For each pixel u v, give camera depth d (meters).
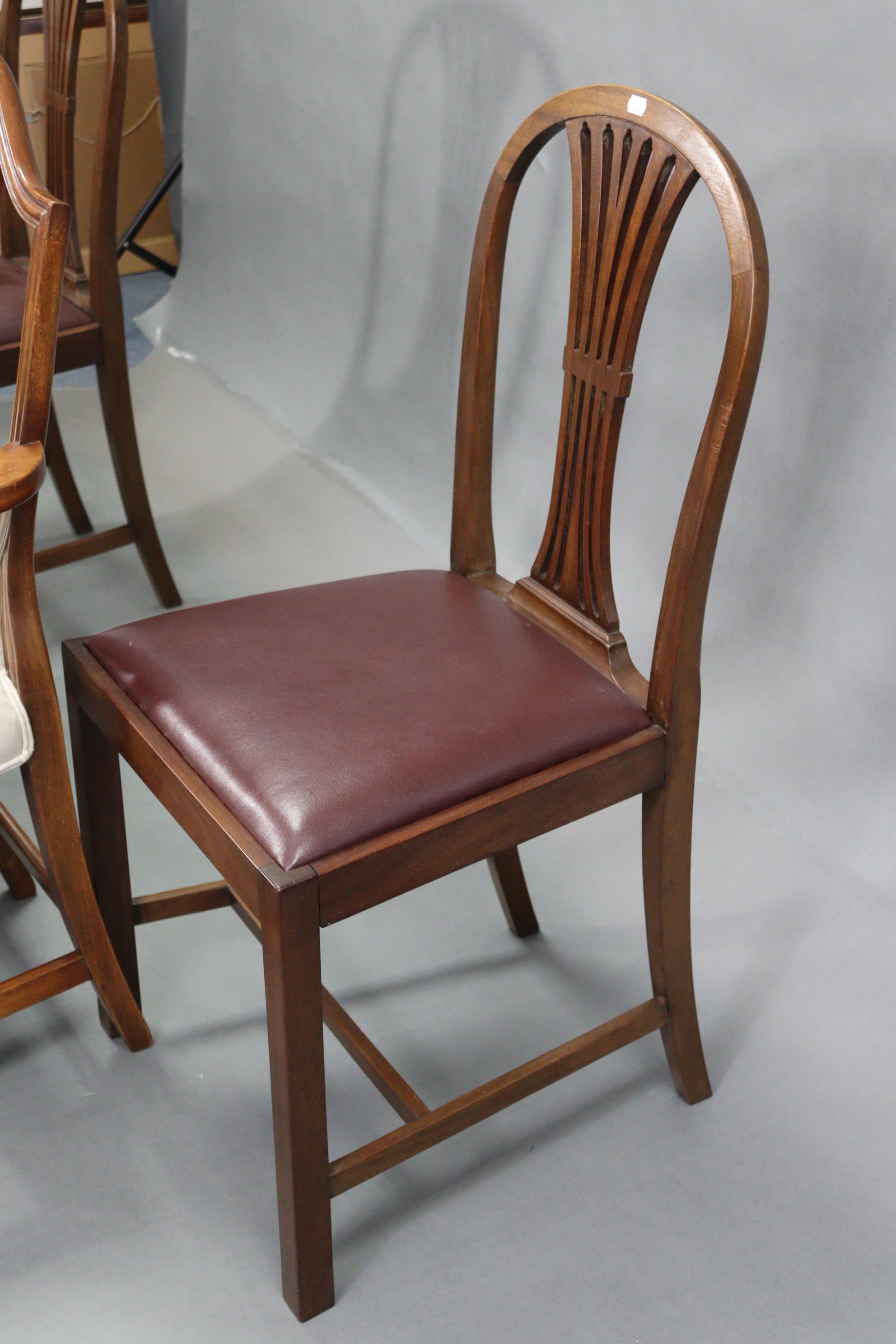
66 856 1.14
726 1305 1.08
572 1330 1.06
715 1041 1.35
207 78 2.58
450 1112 1.07
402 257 2.16
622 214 1.00
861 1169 1.21
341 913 0.92
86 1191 1.17
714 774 1.71
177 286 2.99
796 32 1.32
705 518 0.98
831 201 1.34
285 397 2.65
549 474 1.93
